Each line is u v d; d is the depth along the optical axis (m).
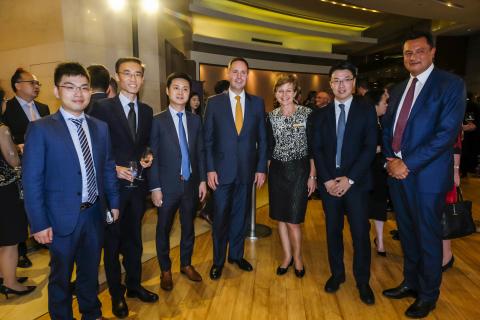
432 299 2.13
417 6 8.23
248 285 2.56
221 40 9.72
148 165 2.10
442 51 11.14
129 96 2.17
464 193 5.44
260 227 3.93
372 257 3.07
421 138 2.05
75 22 4.57
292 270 2.82
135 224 2.24
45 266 2.96
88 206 1.78
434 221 2.07
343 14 10.97
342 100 2.28
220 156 2.60
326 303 2.30
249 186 2.72
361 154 2.22
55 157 1.63
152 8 5.73
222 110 2.59
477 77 10.84
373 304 2.28
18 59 4.73
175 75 2.36
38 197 1.59
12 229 2.35
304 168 2.54
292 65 11.47
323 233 3.75
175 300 2.35
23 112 3.11
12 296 2.45
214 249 2.70
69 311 1.79
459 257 3.04
